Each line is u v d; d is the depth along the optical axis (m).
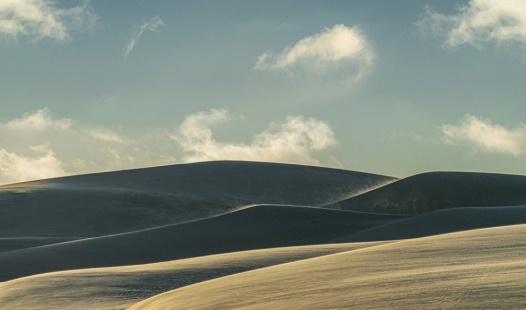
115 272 28.58
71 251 48.50
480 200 90.88
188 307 15.46
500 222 54.81
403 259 17.02
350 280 14.82
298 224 62.16
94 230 85.62
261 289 15.58
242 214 64.12
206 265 29.44
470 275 13.35
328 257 20.20
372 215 65.06
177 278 26.86
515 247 16.98
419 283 13.21
